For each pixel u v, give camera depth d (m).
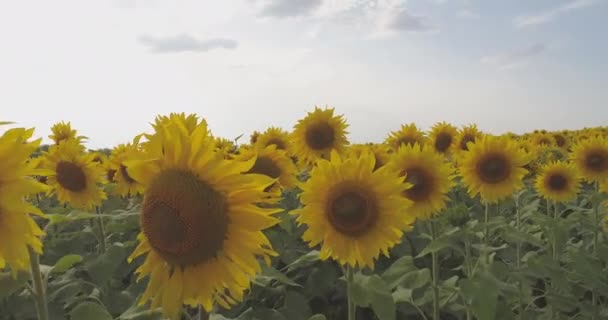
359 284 1.12
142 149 0.75
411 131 3.10
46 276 0.93
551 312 1.56
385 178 1.14
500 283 1.16
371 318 1.70
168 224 0.72
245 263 0.75
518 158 1.81
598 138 2.24
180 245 0.73
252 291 1.42
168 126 0.75
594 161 2.20
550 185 2.19
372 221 1.13
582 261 1.51
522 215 1.94
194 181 0.73
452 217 1.28
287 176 1.81
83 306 0.91
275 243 1.59
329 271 1.63
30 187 0.65
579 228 2.32
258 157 1.79
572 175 2.18
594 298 1.59
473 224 1.30
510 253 1.91
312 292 1.61
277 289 1.48
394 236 1.13
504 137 1.84
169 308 0.75
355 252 1.13
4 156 0.64
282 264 1.75
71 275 1.42
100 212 2.16
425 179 1.51
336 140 2.54
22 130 0.66
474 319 1.39
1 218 0.65
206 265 0.75
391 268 1.26
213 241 0.73
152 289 0.76
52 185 2.01
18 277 0.87
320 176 1.14
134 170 0.74
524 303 1.56
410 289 1.25
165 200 0.72
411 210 1.50
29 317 1.24
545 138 4.50
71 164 1.99
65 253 1.76
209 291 0.75
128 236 2.08
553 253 1.70
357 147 2.35
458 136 2.92
